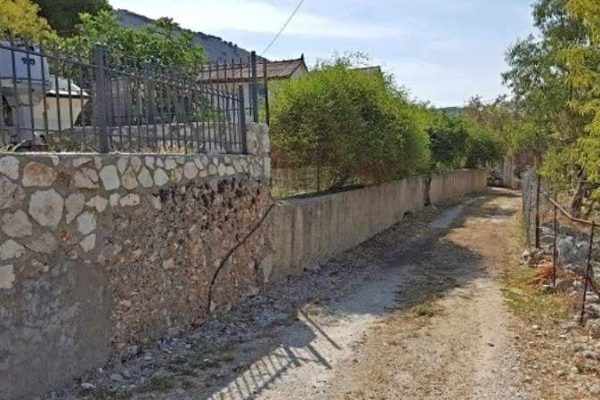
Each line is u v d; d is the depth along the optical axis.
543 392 4.82
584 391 4.82
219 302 7.18
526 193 15.73
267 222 8.62
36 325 4.38
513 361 5.55
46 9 19.33
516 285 9.09
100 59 5.21
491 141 34.00
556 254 9.20
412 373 5.27
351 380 5.09
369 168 13.58
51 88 5.47
